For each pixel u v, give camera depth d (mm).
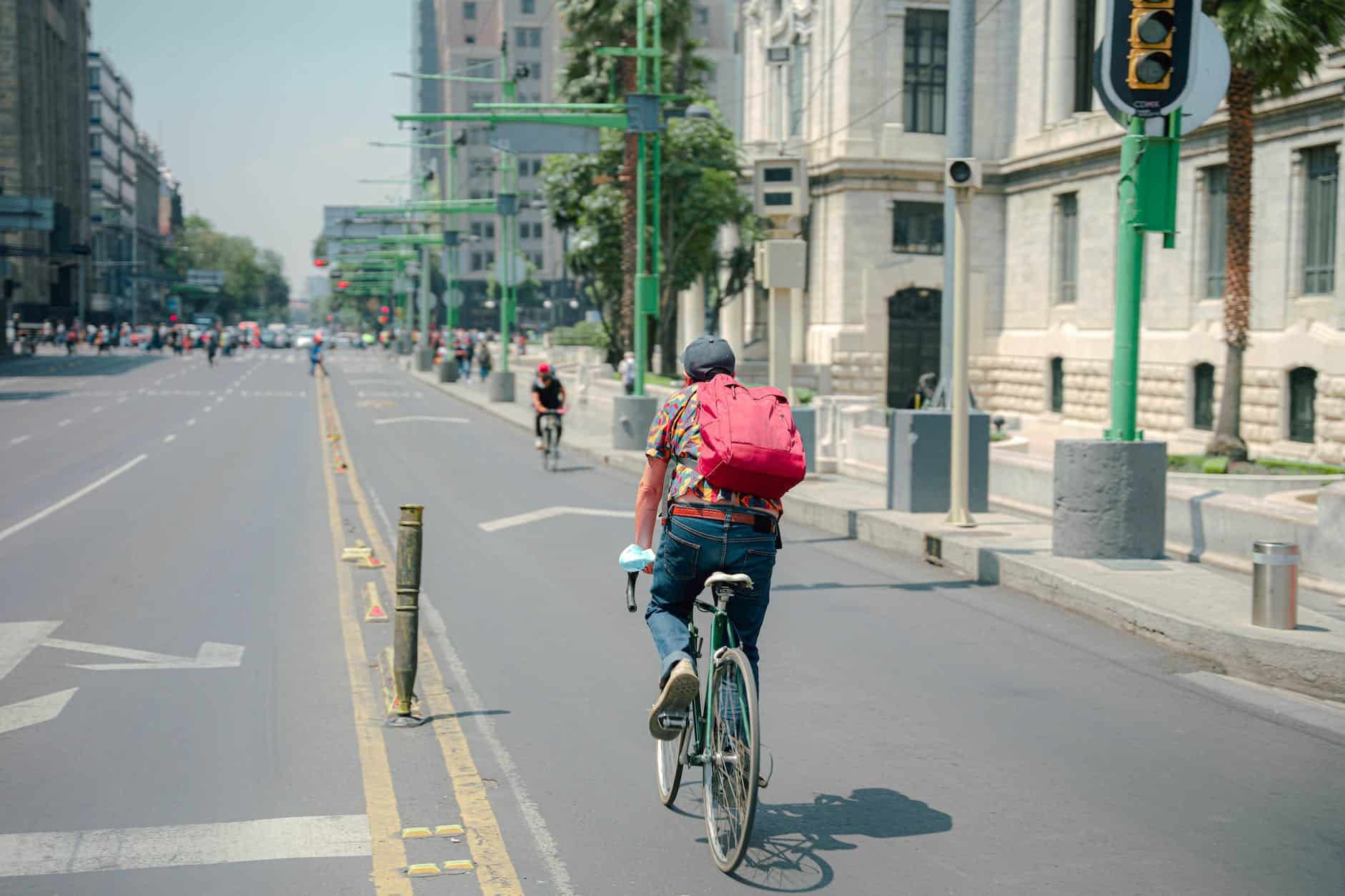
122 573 11977
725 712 4961
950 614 10078
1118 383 11258
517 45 145125
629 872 4922
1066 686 7844
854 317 40750
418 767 6219
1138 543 11039
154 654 8641
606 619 9977
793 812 5617
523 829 5391
